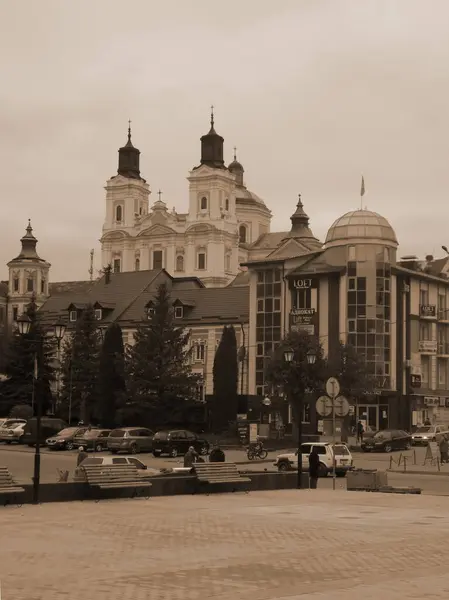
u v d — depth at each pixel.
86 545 17.75
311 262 85.00
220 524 21.39
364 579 14.32
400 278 85.44
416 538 19.22
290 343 70.75
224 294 95.00
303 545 17.98
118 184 162.00
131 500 27.66
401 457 57.88
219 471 30.83
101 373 81.50
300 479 33.72
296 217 142.50
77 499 27.09
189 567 15.29
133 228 160.25
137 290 101.69
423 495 31.89
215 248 151.25
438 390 89.56
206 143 155.50
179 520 22.16
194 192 154.38
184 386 78.38
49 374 86.44
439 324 90.94
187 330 93.25
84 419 84.00
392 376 83.12
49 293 149.88
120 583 13.78
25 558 16.08
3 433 71.81
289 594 13.02
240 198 167.38
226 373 78.56
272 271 87.31
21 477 43.72
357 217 84.00
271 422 79.56
